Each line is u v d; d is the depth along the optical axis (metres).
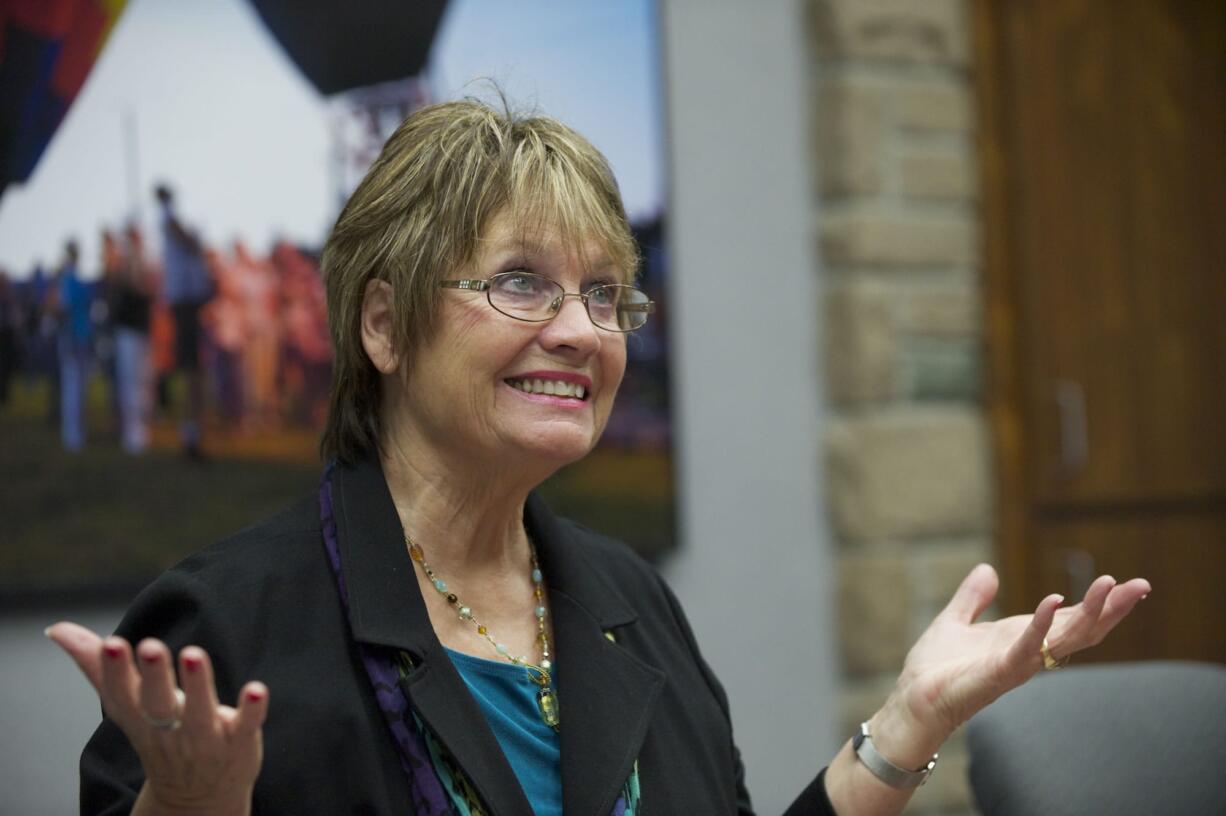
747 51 5.56
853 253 5.52
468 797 2.11
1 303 4.27
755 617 5.39
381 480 2.38
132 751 2.01
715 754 2.54
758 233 5.52
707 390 5.38
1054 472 5.91
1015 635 2.45
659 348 5.20
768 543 5.43
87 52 4.43
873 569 5.46
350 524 2.29
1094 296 6.05
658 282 5.21
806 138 5.65
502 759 2.14
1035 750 2.93
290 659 2.13
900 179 5.66
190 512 4.50
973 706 2.36
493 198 2.29
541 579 2.53
